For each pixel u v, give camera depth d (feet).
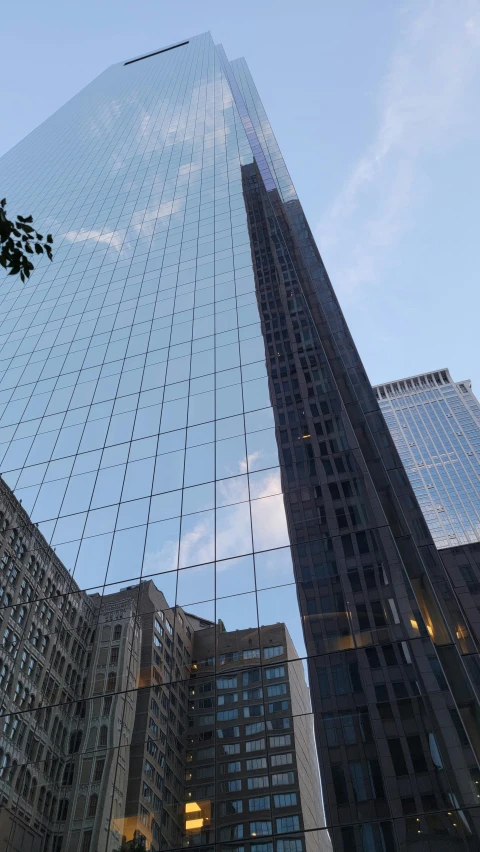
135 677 89.25
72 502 121.80
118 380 151.74
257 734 77.66
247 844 68.08
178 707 83.66
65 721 86.33
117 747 81.25
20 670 93.91
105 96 451.53
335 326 145.38
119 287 193.57
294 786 71.61
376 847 64.49
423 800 66.80
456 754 69.10
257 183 225.76
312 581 91.91
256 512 105.40
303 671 81.87
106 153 325.21
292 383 131.54
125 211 246.27
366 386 126.21
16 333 190.19
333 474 107.65
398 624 83.56
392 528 96.43
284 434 118.83
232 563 98.78
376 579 89.81
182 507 111.65
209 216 215.31
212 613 93.15
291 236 185.68
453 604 84.89
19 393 160.97
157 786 75.87
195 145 283.38
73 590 105.09
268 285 167.22
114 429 136.26
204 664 87.40
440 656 79.20
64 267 222.48
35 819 75.31
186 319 164.86
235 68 371.35
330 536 97.55
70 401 150.82
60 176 321.11
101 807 75.41
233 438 121.90
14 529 118.83
